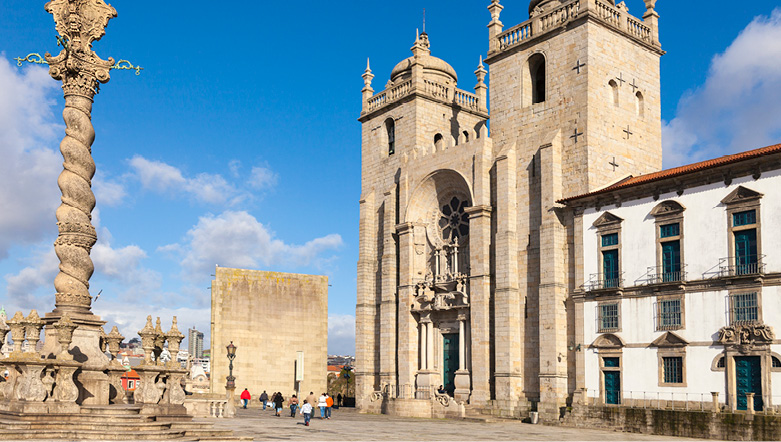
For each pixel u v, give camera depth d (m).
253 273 77.19
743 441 37.28
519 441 35.56
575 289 50.06
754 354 39.25
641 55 57.94
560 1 58.91
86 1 33.88
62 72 33.25
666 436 40.66
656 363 44.06
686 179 44.12
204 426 31.47
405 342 63.81
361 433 38.78
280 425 43.09
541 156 53.97
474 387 56.16
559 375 49.88
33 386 27.98
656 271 45.00
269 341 76.81
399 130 70.31
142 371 31.59
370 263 70.62
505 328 54.69
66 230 32.28
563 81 54.94
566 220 52.16
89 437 26.34
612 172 53.62
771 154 39.47
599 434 41.50
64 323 28.98
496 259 56.31
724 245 41.72
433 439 35.88
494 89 60.66
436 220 65.00
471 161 59.97
